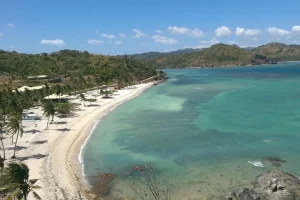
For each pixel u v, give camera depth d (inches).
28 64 7381.9
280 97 4446.4
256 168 1850.4
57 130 2861.7
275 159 1973.4
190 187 1642.5
